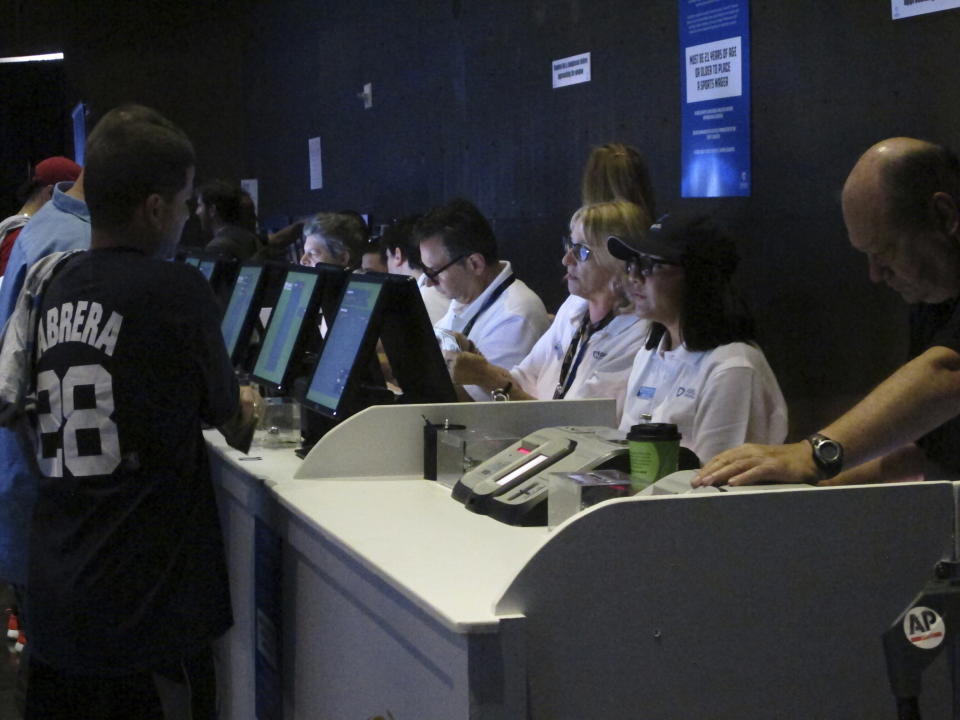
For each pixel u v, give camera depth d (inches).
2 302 120.2
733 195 155.4
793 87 143.8
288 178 340.2
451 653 57.9
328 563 79.0
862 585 59.7
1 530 105.7
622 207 118.7
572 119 197.2
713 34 157.6
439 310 176.7
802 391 144.6
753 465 68.3
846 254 136.4
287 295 128.8
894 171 73.0
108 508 84.7
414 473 97.3
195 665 93.2
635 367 106.4
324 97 309.7
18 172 375.6
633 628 57.2
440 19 243.3
